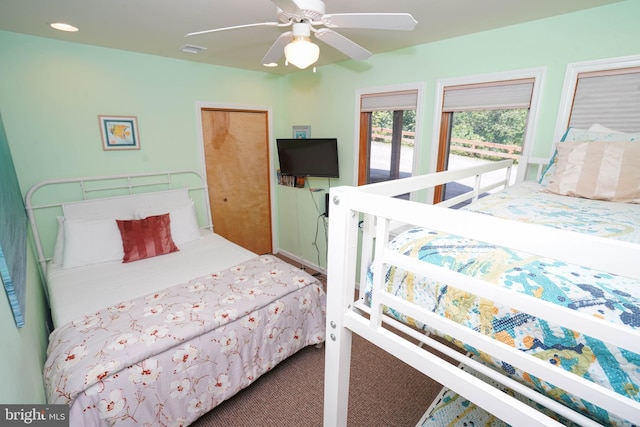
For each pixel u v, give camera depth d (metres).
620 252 0.46
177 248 2.80
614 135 1.65
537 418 0.67
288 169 3.68
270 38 2.33
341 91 3.24
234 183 3.81
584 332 0.55
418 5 1.73
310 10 1.27
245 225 4.04
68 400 1.26
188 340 1.60
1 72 2.22
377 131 3.16
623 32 1.69
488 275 0.76
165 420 1.52
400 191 1.11
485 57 2.21
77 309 1.82
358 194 0.85
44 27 2.10
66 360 1.39
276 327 1.99
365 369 2.22
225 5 1.73
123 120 2.81
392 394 2.01
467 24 2.04
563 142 1.78
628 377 0.58
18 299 1.03
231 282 2.12
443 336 0.83
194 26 2.07
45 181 2.46
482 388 0.75
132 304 1.82
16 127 2.32
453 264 0.82
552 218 1.24
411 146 2.91
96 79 2.62
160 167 3.12
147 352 1.45
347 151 3.34
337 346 1.07
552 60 1.94
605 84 1.79
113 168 2.83
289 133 3.97
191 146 3.31
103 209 2.75
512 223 0.57
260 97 3.75
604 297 0.65
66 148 2.56
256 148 3.91
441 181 1.39
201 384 1.63
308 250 4.06
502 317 0.73
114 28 2.12
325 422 1.22
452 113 2.58
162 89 3.00
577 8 1.77
